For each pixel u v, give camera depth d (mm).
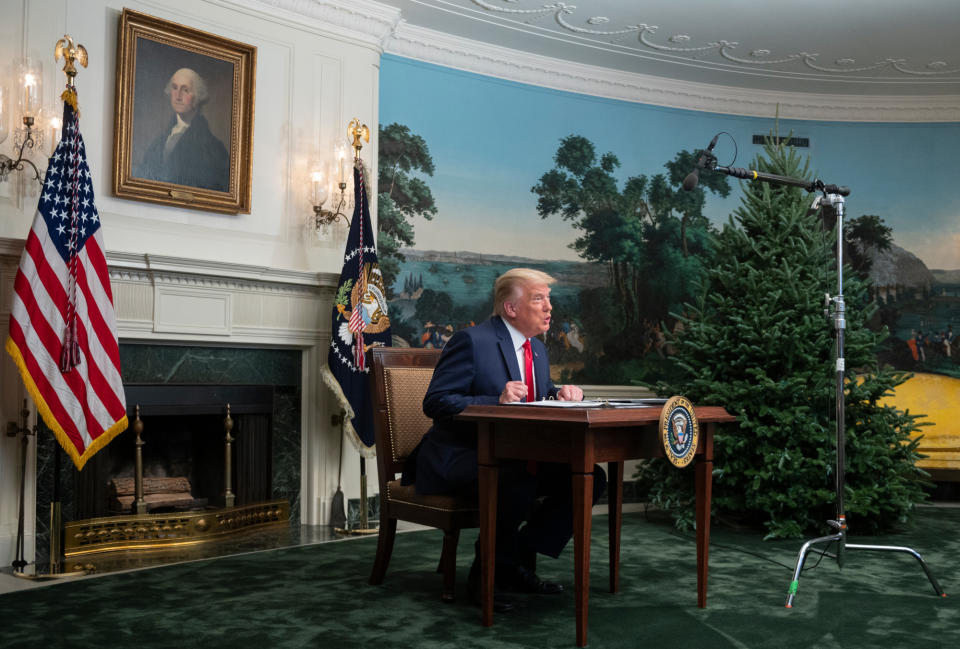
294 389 6191
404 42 7074
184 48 5586
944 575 4234
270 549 5000
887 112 8656
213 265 5461
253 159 5969
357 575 4199
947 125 8617
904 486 5551
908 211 8562
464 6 6715
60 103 5070
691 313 6297
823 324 5445
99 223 4754
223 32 5855
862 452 5359
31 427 4777
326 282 6090
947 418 8070
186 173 5590
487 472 3217
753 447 5508
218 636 3088
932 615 3428
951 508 6914
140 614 3418
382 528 3949
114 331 4730
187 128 5598
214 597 3721
